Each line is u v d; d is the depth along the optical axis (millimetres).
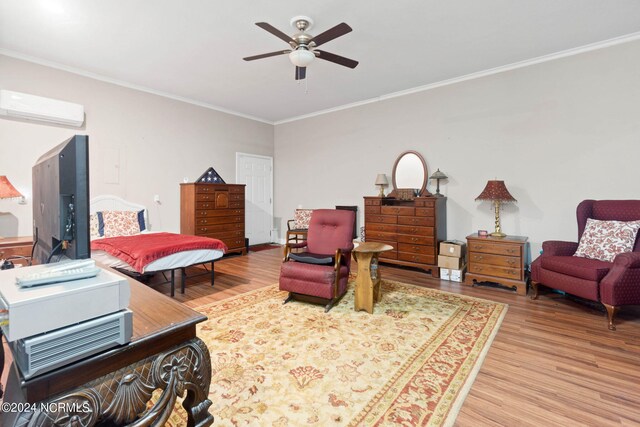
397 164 4867
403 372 1853
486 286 3621
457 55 3572
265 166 6660
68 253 950
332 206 5844
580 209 3207
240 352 2082
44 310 671
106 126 4266
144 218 4457
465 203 4297
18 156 3578
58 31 3014
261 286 3602
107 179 4305
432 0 2545
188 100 5219
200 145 5434
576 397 1624
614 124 3266
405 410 1528
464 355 2045
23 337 645
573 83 3482
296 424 1438
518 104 3840
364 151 5355
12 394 769
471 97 4199
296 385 1729
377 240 4570
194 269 4449
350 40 3207
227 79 4305
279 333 2369
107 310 774
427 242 4098
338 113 5691
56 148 1016
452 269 3848
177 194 5105
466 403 1581
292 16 2758
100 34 3072
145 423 846
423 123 4648
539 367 1907
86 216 861
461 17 2795
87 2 2543
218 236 5152
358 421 1456
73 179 854
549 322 2582
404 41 3234
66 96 3883
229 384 1733
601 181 3352
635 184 3176
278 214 6801
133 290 1221
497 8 2664
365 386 1722
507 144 3934
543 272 3018
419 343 2211
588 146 3414
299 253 3312
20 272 851
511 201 3883
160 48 3377
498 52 3506
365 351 2100
